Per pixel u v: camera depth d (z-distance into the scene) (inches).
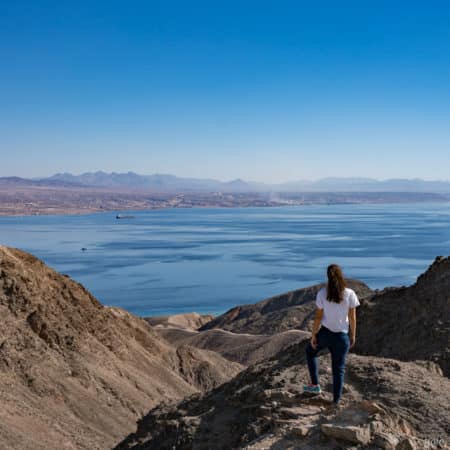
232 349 2866.6
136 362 1867.6
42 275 1804.9
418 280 901.2
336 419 401.7
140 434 740.0
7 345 1419.8
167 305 5014.8
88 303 1861.5
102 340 1813.5
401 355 730.8
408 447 359.6
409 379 507.8
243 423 522.3
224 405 600.1
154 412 782.5
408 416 444.8
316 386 454.6
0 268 1612.9
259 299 5305.1
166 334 3398.1
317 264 7485.2
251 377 706.2
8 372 1350.9
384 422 392.2
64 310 1718.8
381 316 866.1
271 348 2746.1
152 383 1747.0
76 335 1649.9
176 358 2116.1
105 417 1375.5
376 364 541.6
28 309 1585.9
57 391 1364.4
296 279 6328.7
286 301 4227.4
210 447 526.9
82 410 1349.7
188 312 4773.6
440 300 784.3
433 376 533.6
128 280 6264.8
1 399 1205.7
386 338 808.9
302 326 3560.5
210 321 4266.7
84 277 6446.9
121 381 1609.3
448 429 422.6
